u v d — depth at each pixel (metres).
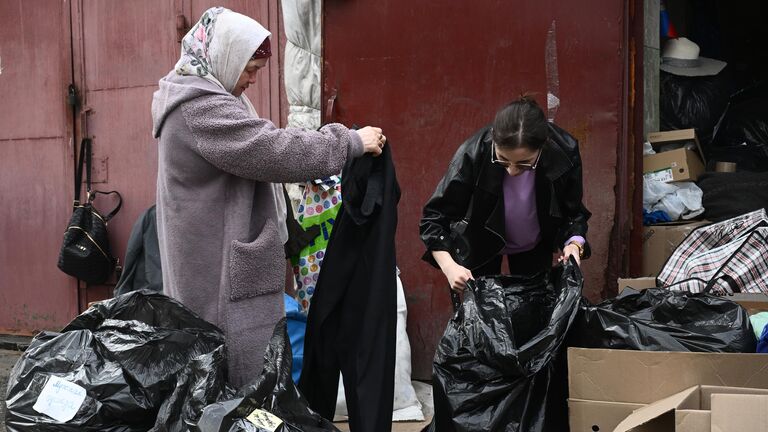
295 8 4.48
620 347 2.50
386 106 4.30
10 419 2.20
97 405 2.18
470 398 2.44
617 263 3.88
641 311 2.62
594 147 3.90
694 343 2.45
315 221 3.63
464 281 2.69
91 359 2.24
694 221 4.11
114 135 5.50
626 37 3.85
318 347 2.69
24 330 5.93
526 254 3.13
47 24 5.67
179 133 2.39
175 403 2.16
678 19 5.11
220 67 2.45
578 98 3.92
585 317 2.58
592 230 3.91
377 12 4.29
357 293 2.62
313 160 2.39
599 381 2.42
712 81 4.86
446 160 4.21
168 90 2.41
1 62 5.87
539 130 2.52
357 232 2.63
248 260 2.41
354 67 4.35
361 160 2.62
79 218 5.28
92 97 5.55
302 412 2.28
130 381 2.23
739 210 3.96
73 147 5.65
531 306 2.67
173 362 2.29
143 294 2.38
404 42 4.25
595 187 3.90
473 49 4.12
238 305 2.42
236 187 2.45
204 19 2.47
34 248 5.86
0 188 5.95
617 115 3.85
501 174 2.79
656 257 3.97
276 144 2.34
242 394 2.13
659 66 4.70
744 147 4.61
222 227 2.44
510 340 2.41
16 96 5.84
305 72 4.53
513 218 2.93
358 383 2.53
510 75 4.05
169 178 2.44
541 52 3.98
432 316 4.28
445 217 2.92
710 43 5.39
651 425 2.25
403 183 4.29
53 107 5.71
